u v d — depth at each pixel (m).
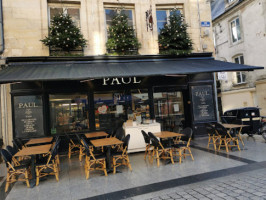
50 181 5.01
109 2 8.83
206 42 9.74
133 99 8.72
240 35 15.45
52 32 7.81
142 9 9.14
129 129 7.28
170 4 9.62
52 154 5.10
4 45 7.66
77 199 3.89
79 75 6.28
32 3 8.00
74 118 8.16
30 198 4.11
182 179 4.49
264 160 5.42
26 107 7.55
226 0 16.77
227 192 3.69
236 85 16.23
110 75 6.31
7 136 7.50
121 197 3.82
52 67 7.34
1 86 7.53
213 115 9.23
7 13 7.75
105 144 5.17
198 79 9.25
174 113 9.33
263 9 13.38
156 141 5.57
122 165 5.88
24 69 6.89
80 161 6.79
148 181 4.53
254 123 8.49
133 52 8.80
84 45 8.27
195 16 9.70
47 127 7.74
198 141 8.58
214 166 5.21
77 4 8.68
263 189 3.70
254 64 14.33
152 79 8.86
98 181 4.76
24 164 5.00
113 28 8.42
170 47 9.06
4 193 4.45
